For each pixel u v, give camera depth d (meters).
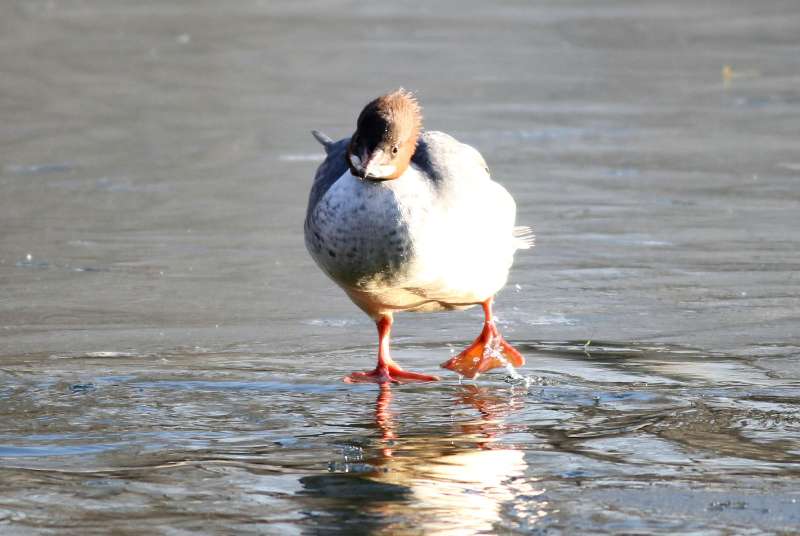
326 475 7.60
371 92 24.06
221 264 13.47
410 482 7.46
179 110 22.58
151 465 7.80
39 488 7.40
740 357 10.12
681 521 6.81
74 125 21.31
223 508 7.07
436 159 9.48
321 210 9.30
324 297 12.30
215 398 9.28
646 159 18.53
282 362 10.29
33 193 16.70
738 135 20.16
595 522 6.81
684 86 24.62
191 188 16.98
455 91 24.14
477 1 37.22
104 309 11.85
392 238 9.05
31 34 31.38
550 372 9.87
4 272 13.13
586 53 28.55
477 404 9.11
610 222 15.00
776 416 8.62
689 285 12.35
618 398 9.16
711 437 8.20
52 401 9.18
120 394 9.35
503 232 9.88
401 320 11.61
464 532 6.69
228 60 27.91
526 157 18.72
